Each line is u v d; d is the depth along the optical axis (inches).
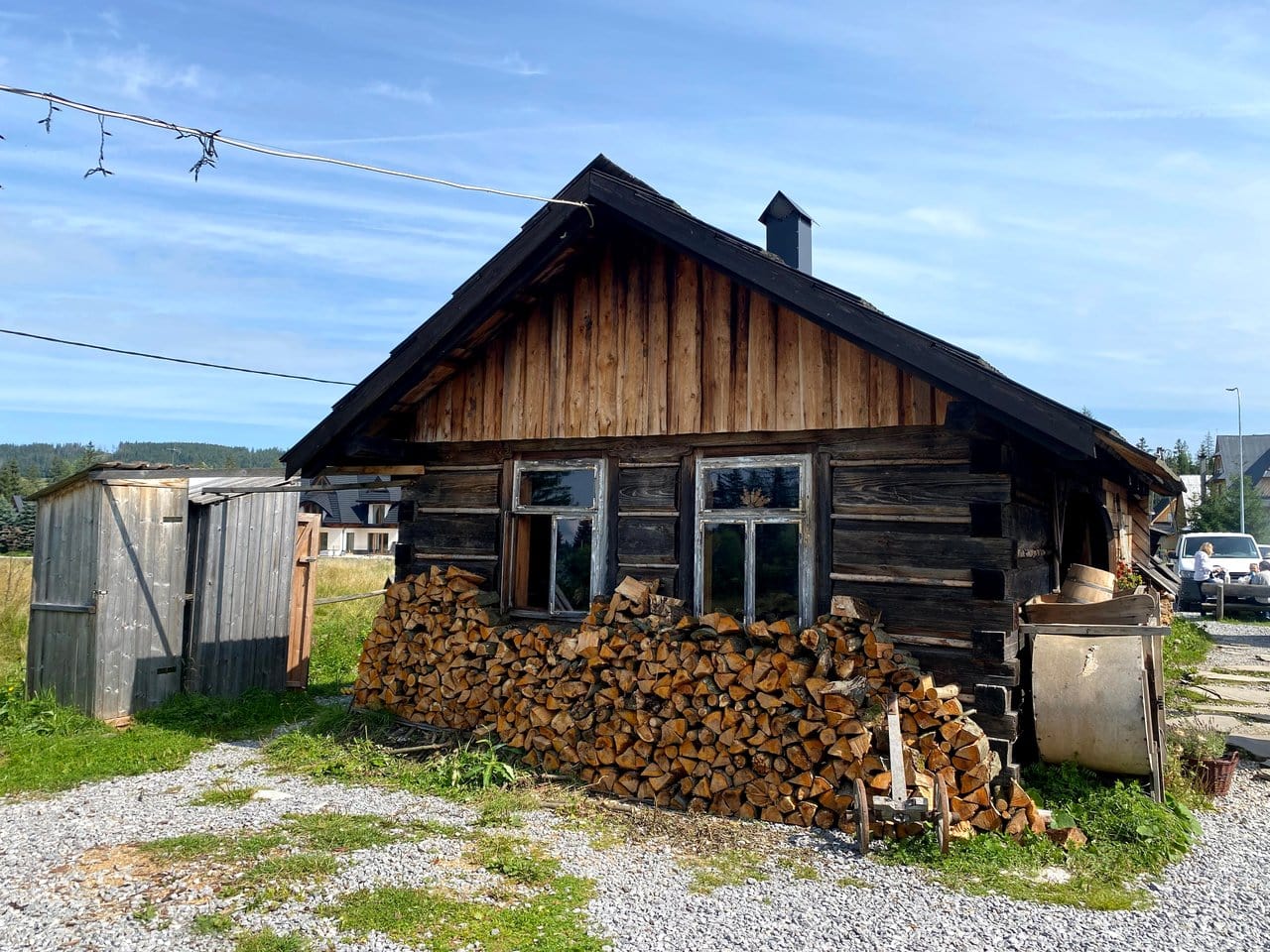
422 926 169.8
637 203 267.4
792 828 230.8
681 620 262.5
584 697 277.1
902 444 255.1
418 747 293.9
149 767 285.1
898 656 236.8
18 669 423.5
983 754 221.5
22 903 179.3
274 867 195.8
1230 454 2714.1
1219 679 456.1
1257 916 179.9
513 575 320.2
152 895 182.9
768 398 275.0
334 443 329.4
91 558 346.0
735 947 165.0
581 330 310.8
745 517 277.7
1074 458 221.9
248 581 406.0
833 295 238.2
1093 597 279.7
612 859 208.7
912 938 168.9
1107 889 192.2
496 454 326.3
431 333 298.0
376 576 858.1
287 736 315.0
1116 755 234.7
